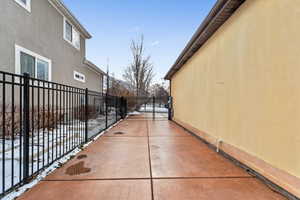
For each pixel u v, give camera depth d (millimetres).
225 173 2988
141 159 3643
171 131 6984
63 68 9086
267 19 2666
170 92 11328
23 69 6246
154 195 2285
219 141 4141
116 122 9539
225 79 3955
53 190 2377
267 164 2635
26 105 2568
